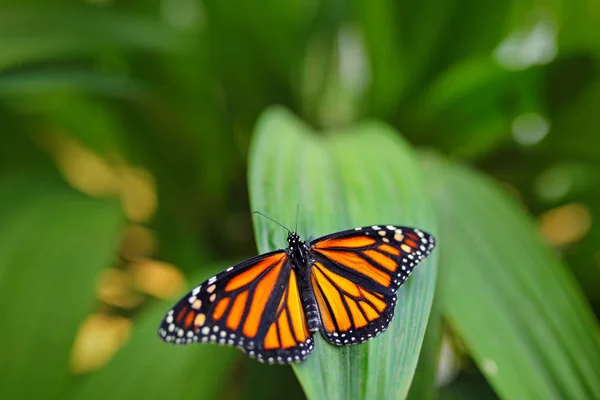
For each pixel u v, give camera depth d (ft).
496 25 2.78
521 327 2.40
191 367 2.51
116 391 2.48
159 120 2.85
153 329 2.53
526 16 2.83
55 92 2.82
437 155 2.68
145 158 2.90
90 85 2.68
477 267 2.46
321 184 2.43
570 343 2.39
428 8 2.77
